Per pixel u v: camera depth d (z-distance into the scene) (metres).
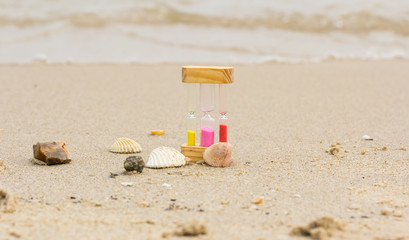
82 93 1.75
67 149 1.33
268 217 1.15
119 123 1.53
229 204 1.18
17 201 1.18
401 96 1.74
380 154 1.36
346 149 1.39
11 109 1.61
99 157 1.34
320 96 1.74
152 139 1.44
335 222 1.13
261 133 1.48
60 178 1.25
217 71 1.32
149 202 1.19
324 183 1.24
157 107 1.65
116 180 1.25
